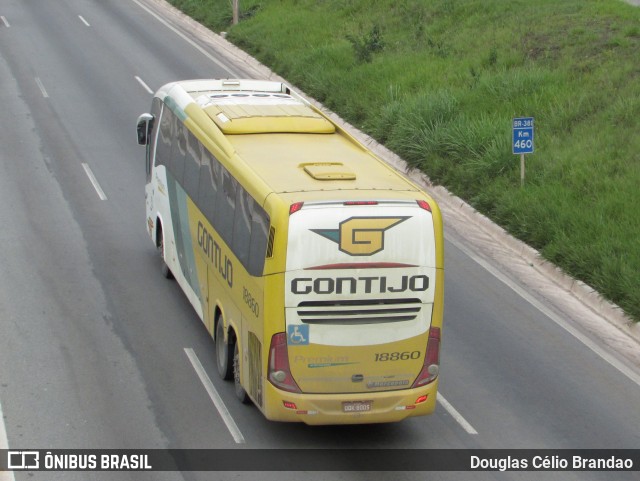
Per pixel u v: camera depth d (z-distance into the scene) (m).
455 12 44.72
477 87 35.22
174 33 50.94
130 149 32.75
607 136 29.31
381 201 15.42
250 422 17.23
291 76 42.28
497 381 19.17
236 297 17.22
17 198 27.81
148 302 21.98
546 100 33.12
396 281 15.50
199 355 19.64
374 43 42.47
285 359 15.48
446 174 30.44
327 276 15.28
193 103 21.12
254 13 52.38
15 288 22.20
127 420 17.05
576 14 40.88
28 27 49.50
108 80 40.97
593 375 19.64
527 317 22.20
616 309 22.28
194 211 20.16
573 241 24.70
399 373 15.91
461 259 25.41
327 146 18.94
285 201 15.27
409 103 34.66
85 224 26.28
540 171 28.69
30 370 18.59
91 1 57.50
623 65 34.50
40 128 34.28
